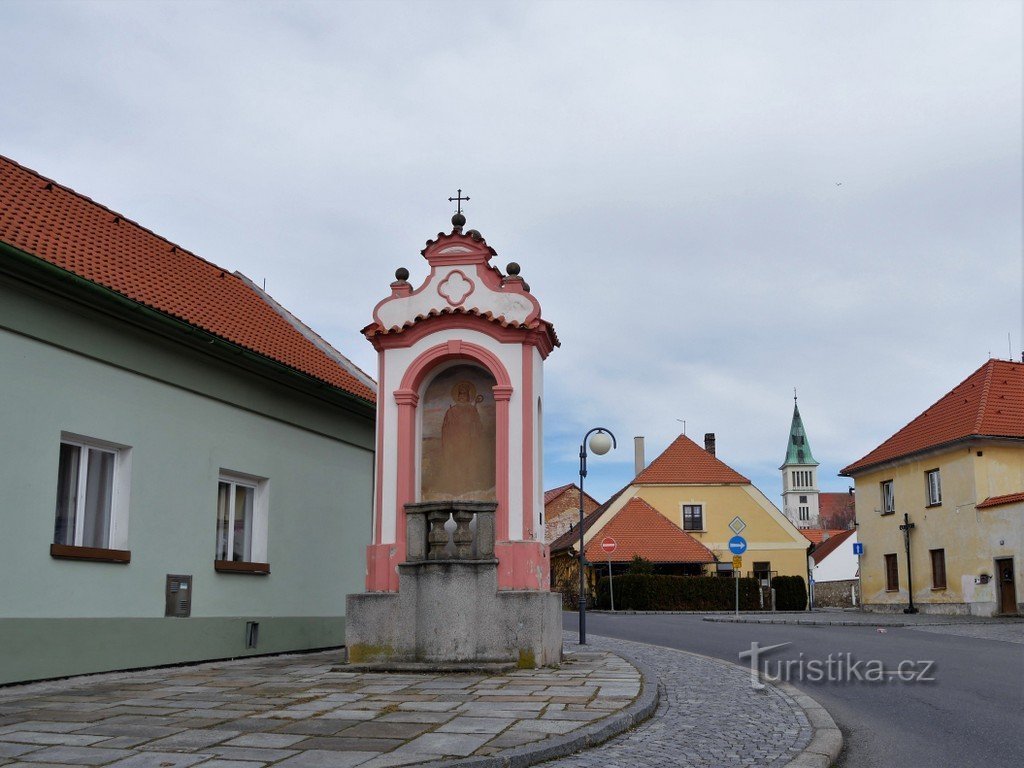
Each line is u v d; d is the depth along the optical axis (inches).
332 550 711.1
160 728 325.4
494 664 504.7
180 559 550.3
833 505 6535.4
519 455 559.2
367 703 383.6
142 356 530.3
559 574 2199.8
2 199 514.6
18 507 445.4
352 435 745.6
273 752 285.9
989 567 1268.5
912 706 415.2
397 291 601.6
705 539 2169.0
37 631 449.4
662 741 323.9
